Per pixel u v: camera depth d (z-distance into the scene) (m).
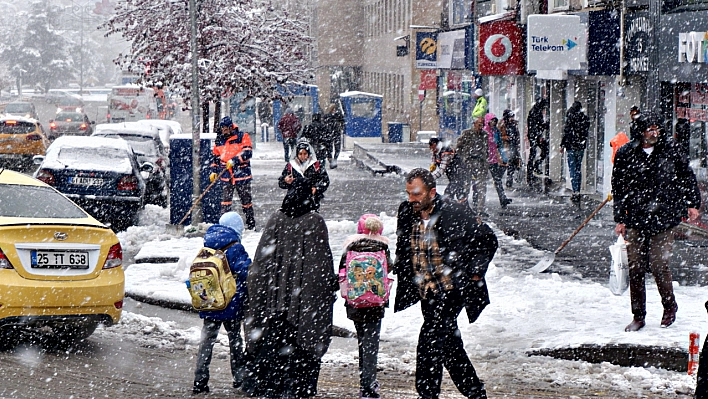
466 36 40.31
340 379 10.31
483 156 22.00
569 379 10.02
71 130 58.69
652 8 22.23
